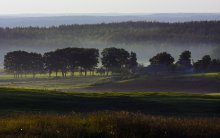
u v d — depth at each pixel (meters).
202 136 19.19
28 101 52.16
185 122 21.72
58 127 19.72
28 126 20.02
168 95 70.38
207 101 57.09
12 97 55.09
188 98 62.31
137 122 20.33
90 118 21.41
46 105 50.09
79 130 18.98
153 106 52.09
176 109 49.56
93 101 55.69
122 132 18.83
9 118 23.33
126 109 49.69
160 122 21.02
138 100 57.38
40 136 18.12
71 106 50.41
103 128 19.23
